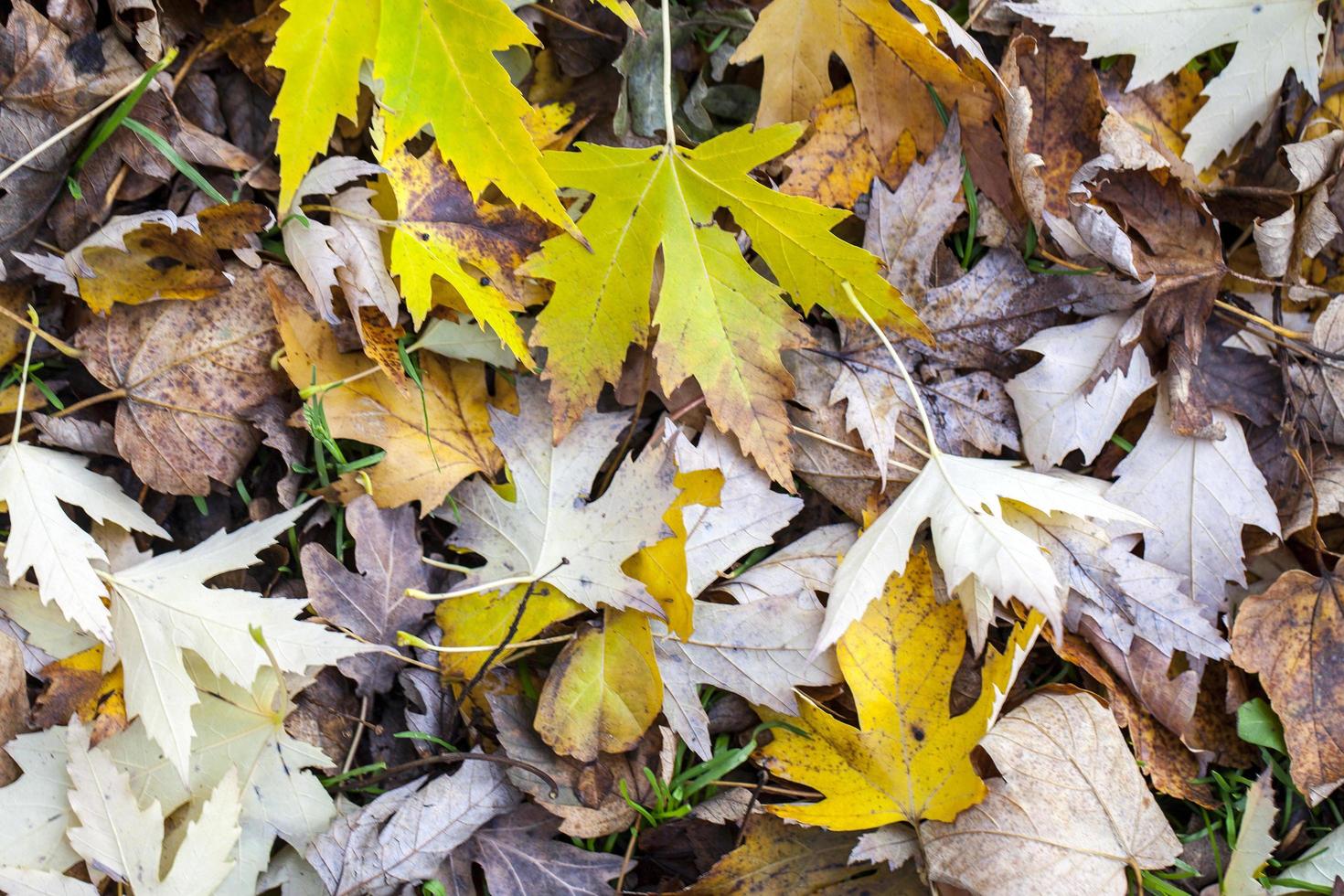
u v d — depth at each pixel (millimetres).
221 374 899
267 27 907
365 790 913
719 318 897
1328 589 935
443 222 890
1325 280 951
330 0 842
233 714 896
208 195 904
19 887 869
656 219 893
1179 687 925
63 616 895
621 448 927
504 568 909
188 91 909
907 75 918
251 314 901
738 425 900
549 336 890
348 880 890
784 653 908
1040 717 913
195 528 916
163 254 890
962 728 905
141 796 888
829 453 930
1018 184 922
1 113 879
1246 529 946
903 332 903
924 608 913
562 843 909
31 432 902
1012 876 899
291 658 885
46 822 880
